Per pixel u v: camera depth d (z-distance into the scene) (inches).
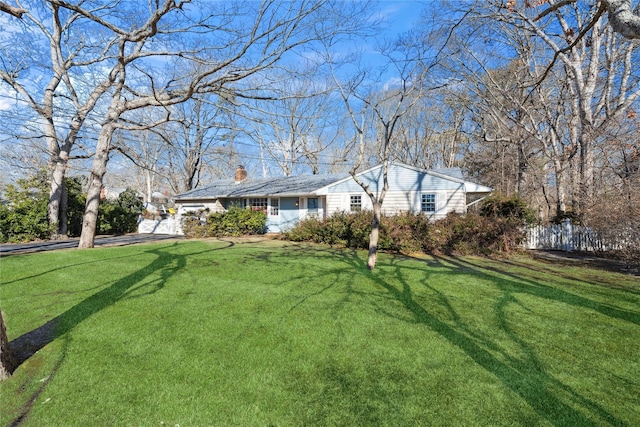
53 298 218.4
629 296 229.1
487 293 235.9
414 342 152.9
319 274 293.3
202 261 350.3
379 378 122.5
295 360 136.5
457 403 107.1
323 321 179.5
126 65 460.4
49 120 483.5
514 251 455.5
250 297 222.2
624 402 107.6
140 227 941.8
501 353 141.9
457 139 1182.9
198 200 849.5
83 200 788.6
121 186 1473.9
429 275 295.3
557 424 96.8
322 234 546.6
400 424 97.7
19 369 130.3
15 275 281.1
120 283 255.8
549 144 825.5
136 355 141.0
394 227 467.8
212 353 142.6
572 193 613.9
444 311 196.4
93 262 338.3
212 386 118.0
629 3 107.5
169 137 609.6
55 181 660.7
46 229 645.9
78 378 123.3
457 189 603.5
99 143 463.8
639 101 599.2
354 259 381.7
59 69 528.7
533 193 901.2
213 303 209.2
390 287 251.1
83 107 496.7
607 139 470.6
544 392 113.0
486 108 810.2
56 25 517.0
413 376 123.6
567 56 642.2
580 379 121.3
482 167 1107.9
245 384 119.0
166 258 364.8
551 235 534.3
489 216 511.2
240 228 695.7
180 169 1171.3
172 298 219.1
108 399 110.5
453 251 460.1
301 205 765.3
